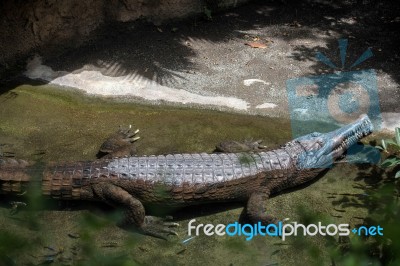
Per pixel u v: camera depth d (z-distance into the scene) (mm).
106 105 5176
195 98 5262
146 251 3695
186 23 6469
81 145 4676
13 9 5398
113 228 3891
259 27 6453
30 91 5309
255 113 5086
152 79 5504
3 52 5531
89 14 5906
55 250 3631
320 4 6887
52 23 5691
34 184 3912
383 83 5441
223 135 4820
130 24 6223
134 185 3914
